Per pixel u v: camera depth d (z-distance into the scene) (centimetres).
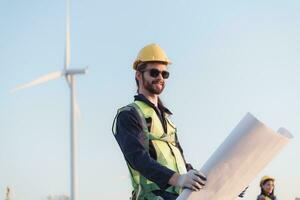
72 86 3177
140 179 480
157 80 489
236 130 413
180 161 489
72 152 3272
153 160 452
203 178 413
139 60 495
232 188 423
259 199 1283
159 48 497
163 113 501
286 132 432
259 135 407
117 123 477
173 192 475
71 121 3209
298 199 1266
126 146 462
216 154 415
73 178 3216
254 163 417
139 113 479
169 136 491
